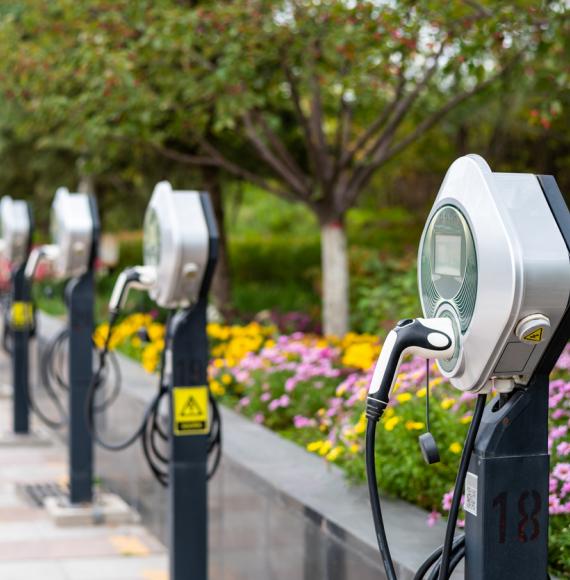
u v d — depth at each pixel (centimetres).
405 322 212
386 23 643
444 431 377
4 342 842
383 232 1519
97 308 1320
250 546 409
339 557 321
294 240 1745
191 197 369
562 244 193
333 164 873
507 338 194
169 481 390
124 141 959
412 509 342
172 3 827
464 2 624
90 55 767
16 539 546
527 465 207
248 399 588
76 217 553
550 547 312
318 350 577
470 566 210
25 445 793
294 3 724
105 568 499
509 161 1262
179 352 381
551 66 653
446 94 945
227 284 1164
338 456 420
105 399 668
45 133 1198
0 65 890
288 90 997
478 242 196
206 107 848
